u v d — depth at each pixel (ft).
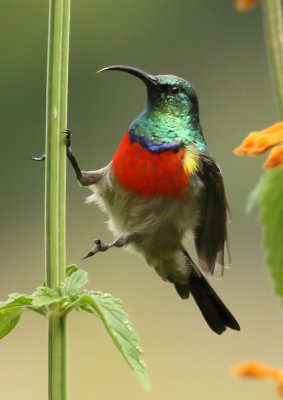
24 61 63.46
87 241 54.39
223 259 20.83
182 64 64.49
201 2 64.08
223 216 20.76
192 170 20.79
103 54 64.59
